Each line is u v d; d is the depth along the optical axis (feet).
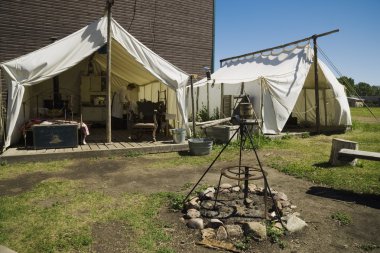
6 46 38.50
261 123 38.60
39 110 33.91
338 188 18.93
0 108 25.66
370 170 23.09
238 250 11.25
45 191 17.60
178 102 31.68
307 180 20.74
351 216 14.71
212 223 12.91
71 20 42.06
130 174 21.71
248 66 48.01
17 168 22.70
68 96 45.06
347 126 48.26
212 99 46.98
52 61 26.58
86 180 20.02
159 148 29.30
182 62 50.93
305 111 54.19
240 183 19.26
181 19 50.55
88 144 29.81
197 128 35.96
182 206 15.12
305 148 32.65
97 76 45.50
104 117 44.68
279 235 12.34
